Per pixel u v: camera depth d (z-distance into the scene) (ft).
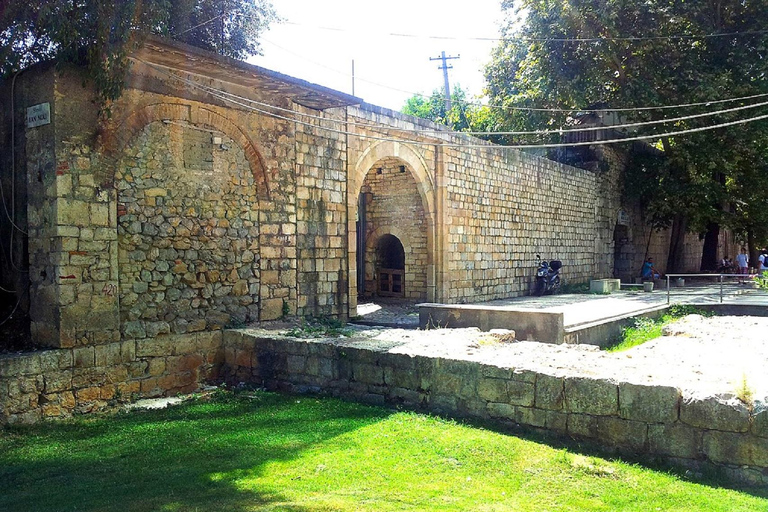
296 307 37.83
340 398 26.27
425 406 23.50
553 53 75.61
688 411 17.16
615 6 68.95
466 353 23.73
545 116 79.25
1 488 16.33
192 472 17.20
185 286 30.83
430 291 54.34
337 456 18.37
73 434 22.24
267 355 29.71
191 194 31.17
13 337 26.84
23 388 23.94
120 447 20.29
